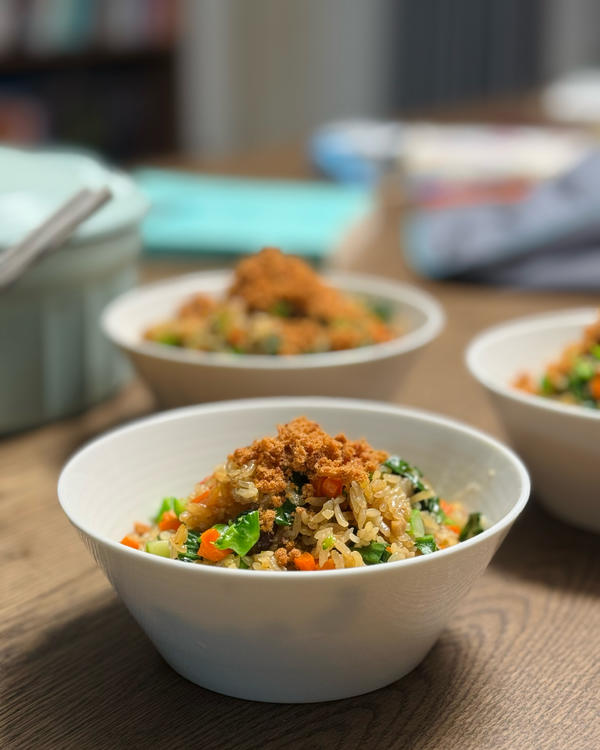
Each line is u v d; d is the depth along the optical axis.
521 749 0.35
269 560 0.36
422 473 0.44
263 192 1.05
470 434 0.43
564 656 0.39
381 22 2.40
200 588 0.33
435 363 0.66
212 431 0.45
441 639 0.40
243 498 0.38
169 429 0.44
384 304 0.63
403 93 2.45
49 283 0.54
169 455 0.44
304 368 0.52
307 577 0.33
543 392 0.52
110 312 0.58
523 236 0.82
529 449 0.47
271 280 0.59
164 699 0.37
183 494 0.44
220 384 0.53
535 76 2.45
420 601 0.35
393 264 0.89
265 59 2.39
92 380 0.59
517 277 0.82
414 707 0.36
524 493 0.38
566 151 1.20
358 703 0.37
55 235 0.50
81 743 0.35
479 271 0.83
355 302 0.63
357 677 0.36
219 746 0.35
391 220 1.05
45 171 0.58
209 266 0.84
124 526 0.42
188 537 0.38
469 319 0.75
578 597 0.43
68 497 0.39
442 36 2.39
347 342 0.56
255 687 0.36
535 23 2.40
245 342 0.56
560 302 0.80
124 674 0.38
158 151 1.94
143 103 1.90
